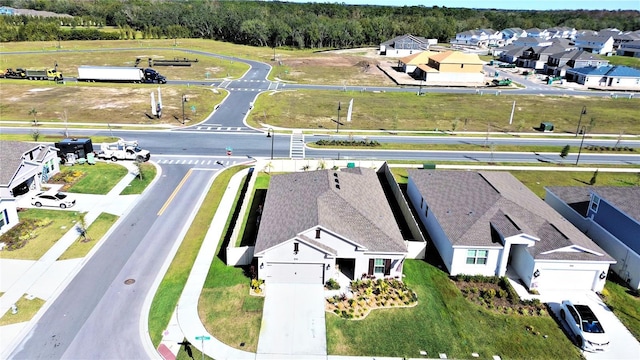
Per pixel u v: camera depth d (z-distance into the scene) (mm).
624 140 72562
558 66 131250
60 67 117688
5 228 38312
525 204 38281
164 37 176125
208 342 26984
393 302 31062
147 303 30234
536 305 31156
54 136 64562
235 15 175750
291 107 86375
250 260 34750
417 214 44094
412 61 128750
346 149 63656
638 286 33125
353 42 182375
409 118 82375
